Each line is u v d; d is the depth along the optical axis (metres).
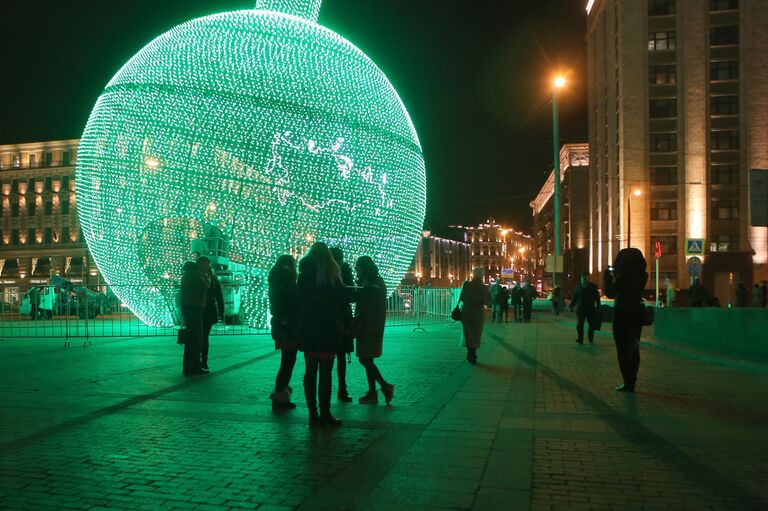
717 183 48.81
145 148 15.36
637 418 6.45
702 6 49.59
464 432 5.84
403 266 18.14
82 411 6.79
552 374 9.80
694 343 14.40
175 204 15.20
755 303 24.11
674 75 50.00
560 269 28.05
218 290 10.30
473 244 130.38
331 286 6.15
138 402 7.32
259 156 15.04
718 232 48.62
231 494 4.12
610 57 55.06
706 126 49.09
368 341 7.33
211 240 16.72
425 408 7.02
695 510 3.83
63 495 4.11
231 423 6.23
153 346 14.08
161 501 3.99
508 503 3.93
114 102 15.94
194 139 15.05
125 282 16.62
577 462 4.84
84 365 10.69
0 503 3.95
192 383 8.77
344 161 15.62
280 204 15.26
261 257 15.48
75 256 64.62
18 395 7.76
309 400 6.18
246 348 13.53
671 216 49.34
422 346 14.37
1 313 18.22
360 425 6.14
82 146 16.72
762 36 48.81
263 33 15.77
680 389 8.37
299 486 4.28
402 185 17.03
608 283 8.48
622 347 8.23
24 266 65.50
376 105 16.45
